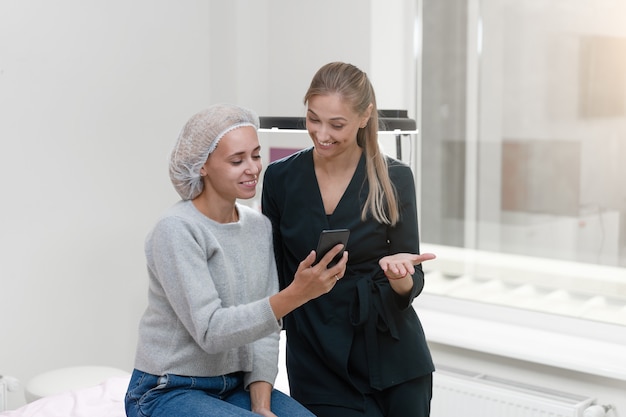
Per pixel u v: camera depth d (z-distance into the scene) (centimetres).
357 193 213
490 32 326
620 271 301
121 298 353
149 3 351
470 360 307
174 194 370
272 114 378
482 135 332
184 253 180
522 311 314
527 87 319
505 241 328
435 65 341
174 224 181
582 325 301
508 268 327
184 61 366
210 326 176
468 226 338
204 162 185
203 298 178
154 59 355
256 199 376
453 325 315
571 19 307
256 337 177
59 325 332
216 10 370
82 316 340
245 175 187
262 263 199
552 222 317
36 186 321
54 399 245
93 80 335
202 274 180
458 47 335
